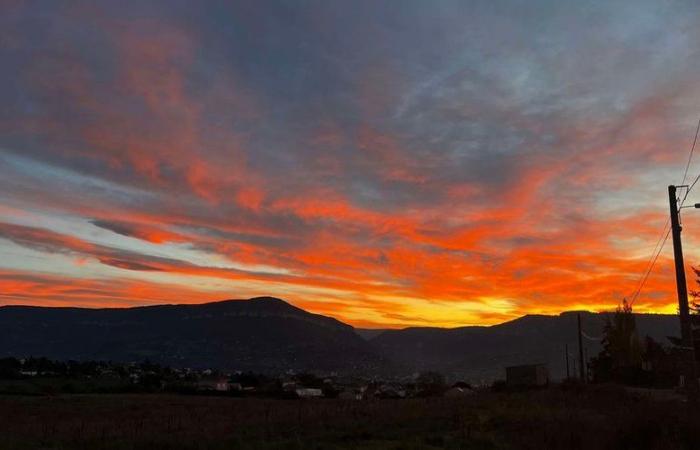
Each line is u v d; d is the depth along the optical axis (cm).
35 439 2294
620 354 6869
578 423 2242
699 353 5459
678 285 2452
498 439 2142
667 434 1814
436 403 3941
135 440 2112
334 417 3017
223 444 1969
